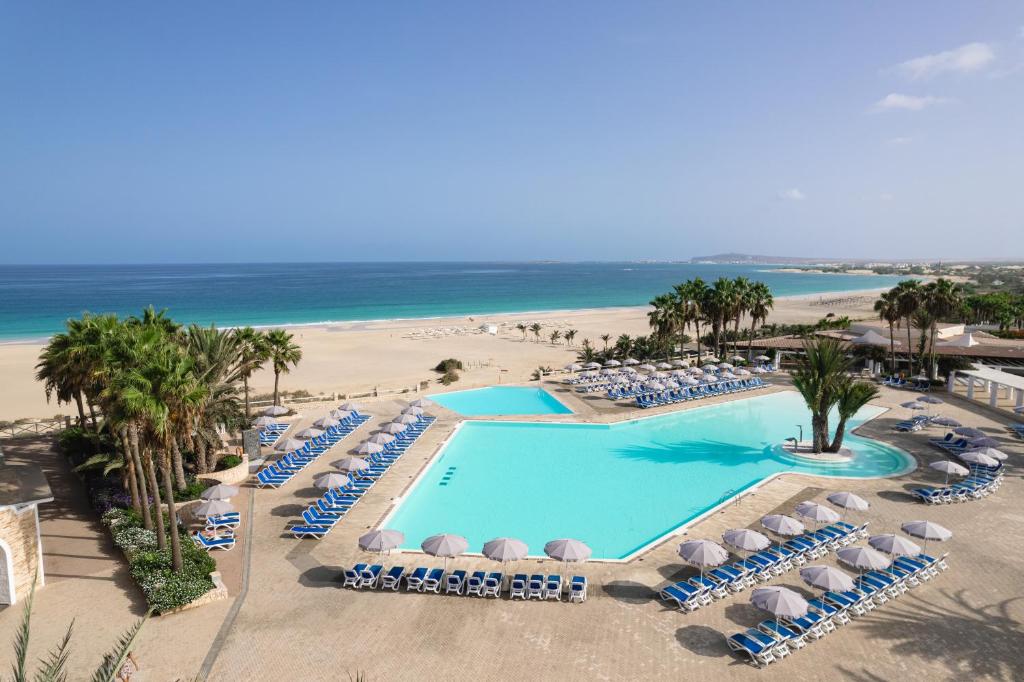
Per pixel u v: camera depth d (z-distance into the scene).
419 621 16.80
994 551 20.88
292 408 43.03
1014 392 45.97
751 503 25.25
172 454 26.19
